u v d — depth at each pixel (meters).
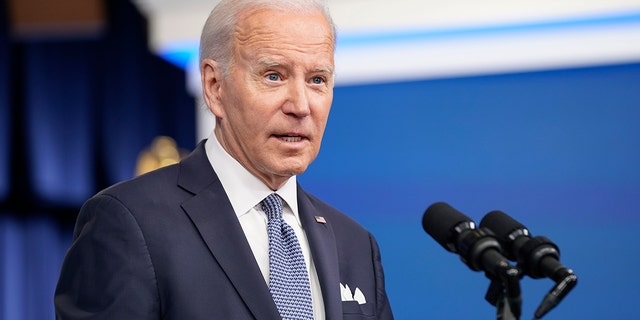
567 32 7.89
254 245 3.38
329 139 8.42
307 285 3.32
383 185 8.29
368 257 3.77
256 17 3.32
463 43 8.09
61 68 9.07
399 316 8.18
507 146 8.07
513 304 2.61
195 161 3.53
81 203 9.05
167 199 3.31
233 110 3.37
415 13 8.05
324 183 8.41
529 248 2.74
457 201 8.16
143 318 3.01
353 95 8.36
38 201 9.02
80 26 8.84
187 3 8.51
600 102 7.89
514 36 8.00
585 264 7.86
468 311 8.03
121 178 8.98
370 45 8.22
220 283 3.17
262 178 3.47
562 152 7.96
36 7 8.82
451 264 8.09
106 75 9.02
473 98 8.14
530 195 8.01
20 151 9.00
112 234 3.13
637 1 7.68
